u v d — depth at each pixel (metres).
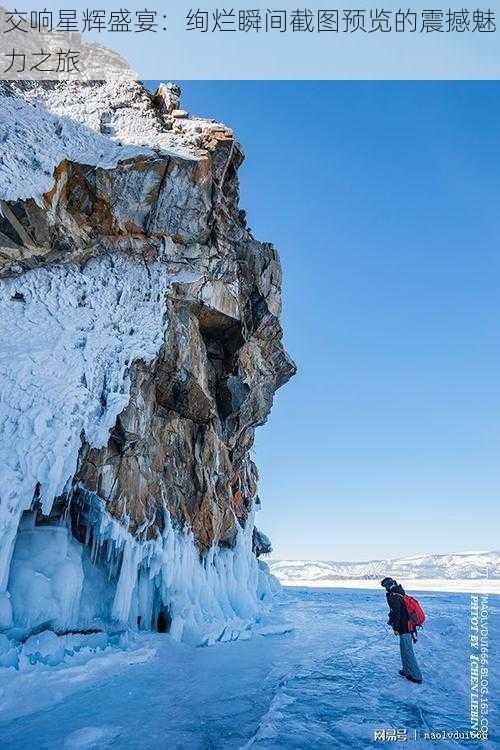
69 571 7.94
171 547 10.66
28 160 10.27
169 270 12.57
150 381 11.23
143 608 10.04
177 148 13.21
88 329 10.22
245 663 8.39
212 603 11.97
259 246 16.62
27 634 6.93
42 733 4.80
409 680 7.25
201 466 12.93
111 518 9.18
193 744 4.66
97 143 12.34
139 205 12.14
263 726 5.14
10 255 9.87
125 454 9.89
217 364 14.84
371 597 28.27
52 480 7.85
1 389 8.09
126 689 6.36
